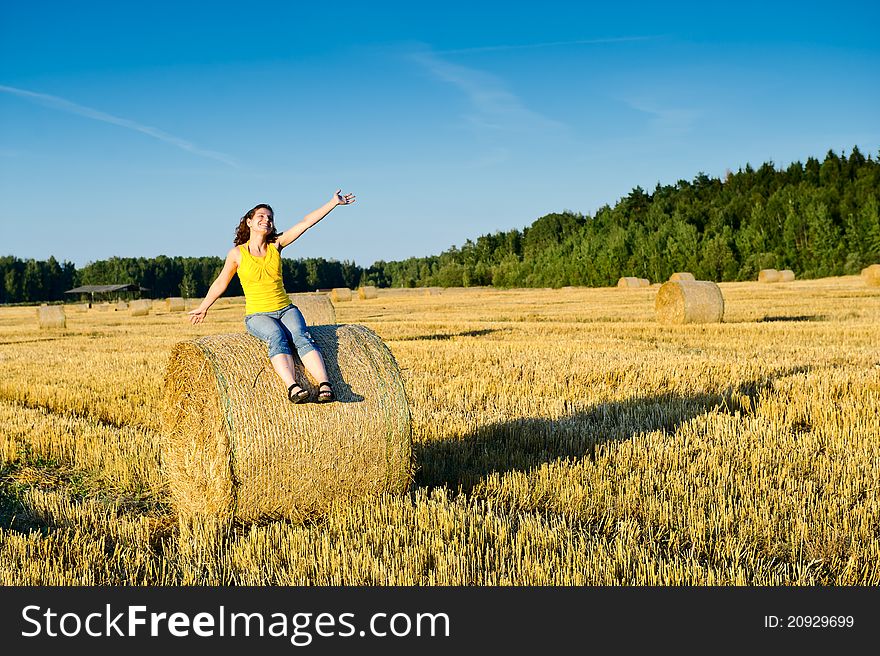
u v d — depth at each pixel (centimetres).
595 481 614
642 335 1872
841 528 506
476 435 789
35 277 12412
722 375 1133
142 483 679
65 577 466
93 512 593
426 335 2078
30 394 1131
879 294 3469
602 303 3944
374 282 15538
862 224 7850
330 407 581
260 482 560
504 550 479
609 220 11362
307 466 571
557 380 1143
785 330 1831
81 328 3167
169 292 13325
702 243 8812
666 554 475
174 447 612
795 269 8219
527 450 739
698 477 614
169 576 477
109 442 779
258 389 563
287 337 578
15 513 604
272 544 518
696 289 2198
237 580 466
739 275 8250
